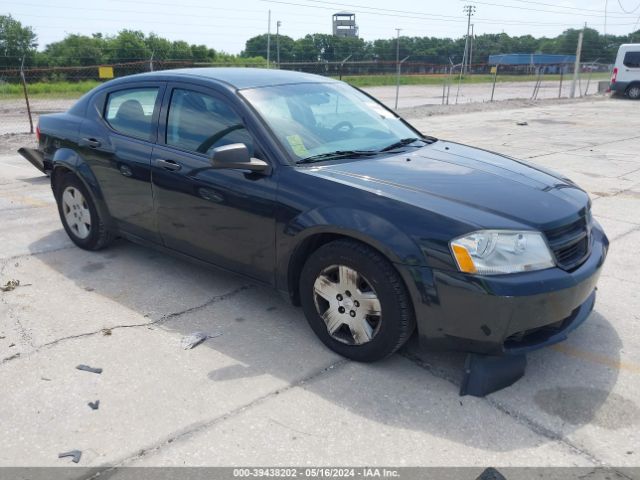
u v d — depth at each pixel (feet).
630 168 31.07
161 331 12.42
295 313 13.33
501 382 10.31
